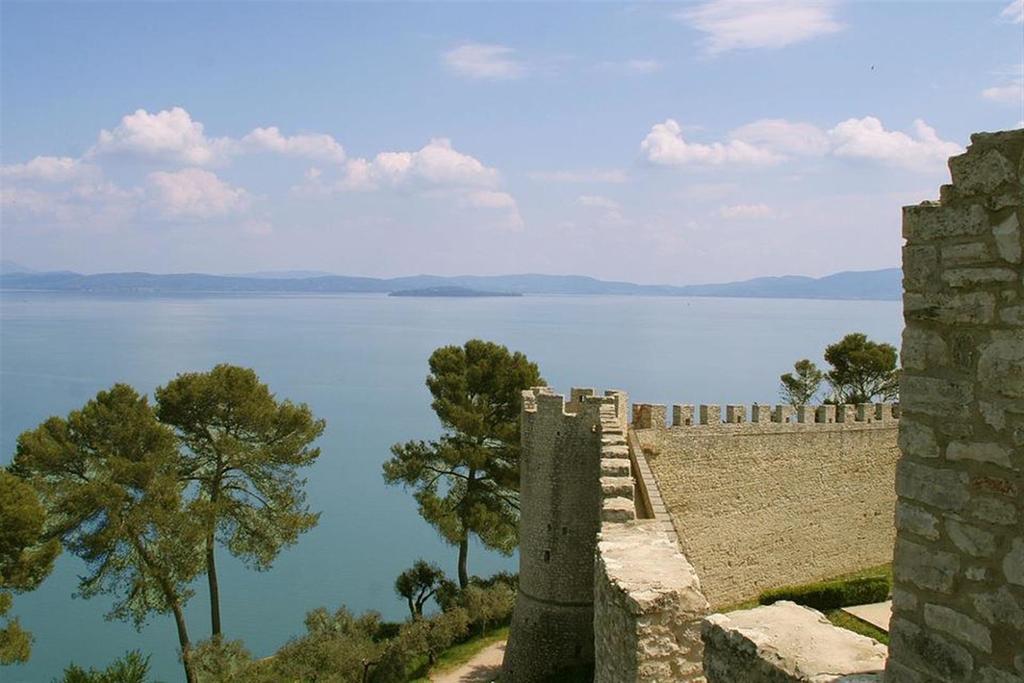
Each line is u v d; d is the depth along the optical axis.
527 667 29.84
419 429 106.31
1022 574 5.86
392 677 35.66
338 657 36.12
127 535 35.62
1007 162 5.90
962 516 6.30
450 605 41.56
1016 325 5.89
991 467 6.09
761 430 34.00
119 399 37.28
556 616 29.61
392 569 57.69
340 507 72.75
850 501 36.97
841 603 32.69
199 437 41.00
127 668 35.00
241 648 36.69
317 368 179.00
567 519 29.55
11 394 130.50
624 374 138.12
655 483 26.75
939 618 6.47
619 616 12.30
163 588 36.81
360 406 127.12
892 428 38.22
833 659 7.69
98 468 36.28
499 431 44.06
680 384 123.12
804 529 35.38
